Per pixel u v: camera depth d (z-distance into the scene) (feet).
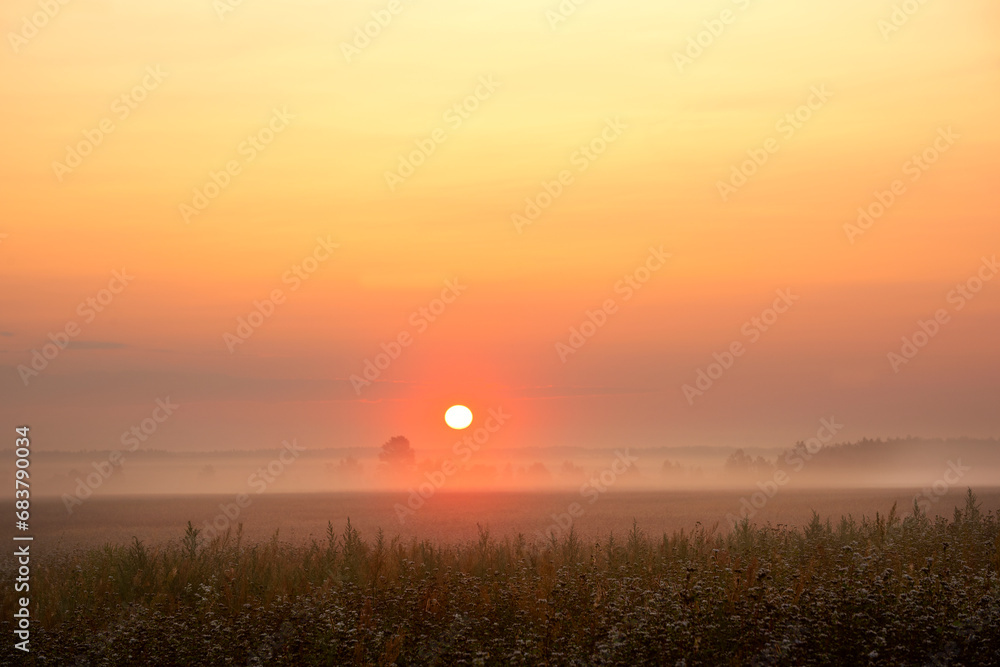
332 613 36.09
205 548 64.90
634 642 29.99
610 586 41.70
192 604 47.29
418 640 35.09
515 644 32.63
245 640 34.91
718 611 33.12
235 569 55.42
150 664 34.06
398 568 52.13
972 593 34.42
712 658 30.17
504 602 39.78
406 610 39.70
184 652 34.71
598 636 32.55
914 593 32.58
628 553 56.70
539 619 35.78
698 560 48.03
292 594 46.88
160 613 42.11
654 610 33.22
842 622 30.96
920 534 56.39
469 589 42.93
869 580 35.94
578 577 42.22
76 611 46.47
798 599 33.81
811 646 30.12
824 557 47.57
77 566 59.88
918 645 29.55
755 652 30.37
